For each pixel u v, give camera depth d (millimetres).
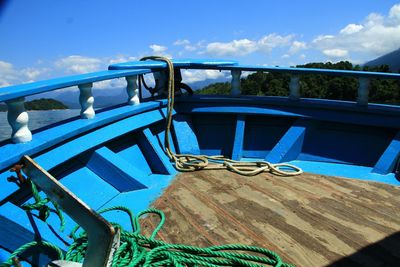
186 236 2264
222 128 4113
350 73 3543
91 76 2787
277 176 3277
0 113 2408
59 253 1746
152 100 3908
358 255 2043
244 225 2389
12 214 1842
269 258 1993
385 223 2400
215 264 1916
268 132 3969
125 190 2895
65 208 1419
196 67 4031
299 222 2426
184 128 4016
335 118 3639
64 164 2576
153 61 3826
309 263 1973
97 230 1260
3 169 1923
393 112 3414
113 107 3486
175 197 2830
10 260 1596
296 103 3816
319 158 3662
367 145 3562
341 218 2475
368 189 2957
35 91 2168
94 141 2766
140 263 1790
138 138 3480
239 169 3387
